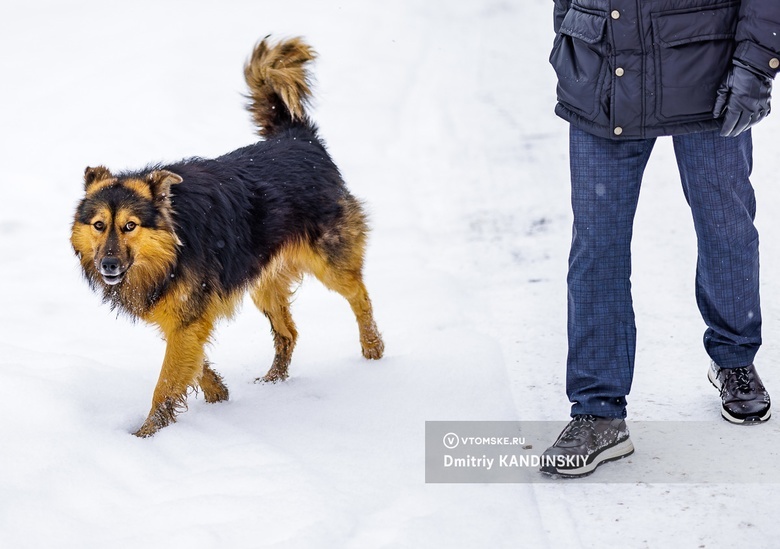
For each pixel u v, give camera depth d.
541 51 18.64
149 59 17.81
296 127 8.02
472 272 9.36
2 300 9.23
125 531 4.58
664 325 7.50
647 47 4.98
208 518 4.69
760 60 4.78
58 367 6.59
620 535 4.65
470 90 16.36
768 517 4.67
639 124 5.09
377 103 15.95
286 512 4.73
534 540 4.60
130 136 14.19
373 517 4.81
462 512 4.86
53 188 12.55
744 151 5.43
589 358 5.42
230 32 19.92
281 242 7.13
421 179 12.47
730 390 5.78
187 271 6.25
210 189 6.58
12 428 5.34
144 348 7.84
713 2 4.93
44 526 4.53
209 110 15.39
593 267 5.36
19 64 18.39
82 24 21.41
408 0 23.17
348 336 8.11
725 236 5.47
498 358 7.12
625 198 5.34
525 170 12.27
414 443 5.80
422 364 7.12
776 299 7.59
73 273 10.05
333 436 5.94
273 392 6.90
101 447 5.39
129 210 6.07
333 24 20.56
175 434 5.80
